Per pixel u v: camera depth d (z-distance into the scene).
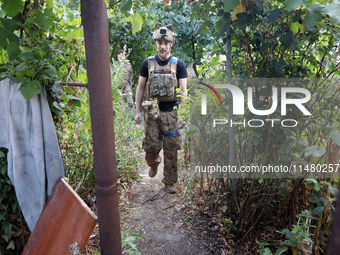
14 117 1.44
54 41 1.64
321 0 1.32
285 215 1.90
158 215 2.42
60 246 1.26
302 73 1.70
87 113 2.31
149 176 3.10
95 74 1.04
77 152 2.39
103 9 1.02
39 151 1.46
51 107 1.60
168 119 2.61
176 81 2.58
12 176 1.49
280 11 1.41
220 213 2.29
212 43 4.78
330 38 1.60
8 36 1.29
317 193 1.50
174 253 1.93
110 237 1.19
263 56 1.65
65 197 1.37
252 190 1.81
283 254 1.82
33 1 1.46
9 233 1.59
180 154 3.74
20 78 1.39
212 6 1.78
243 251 1.88
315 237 1.50
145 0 1.34
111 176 1.14
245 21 1.52
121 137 3.22
